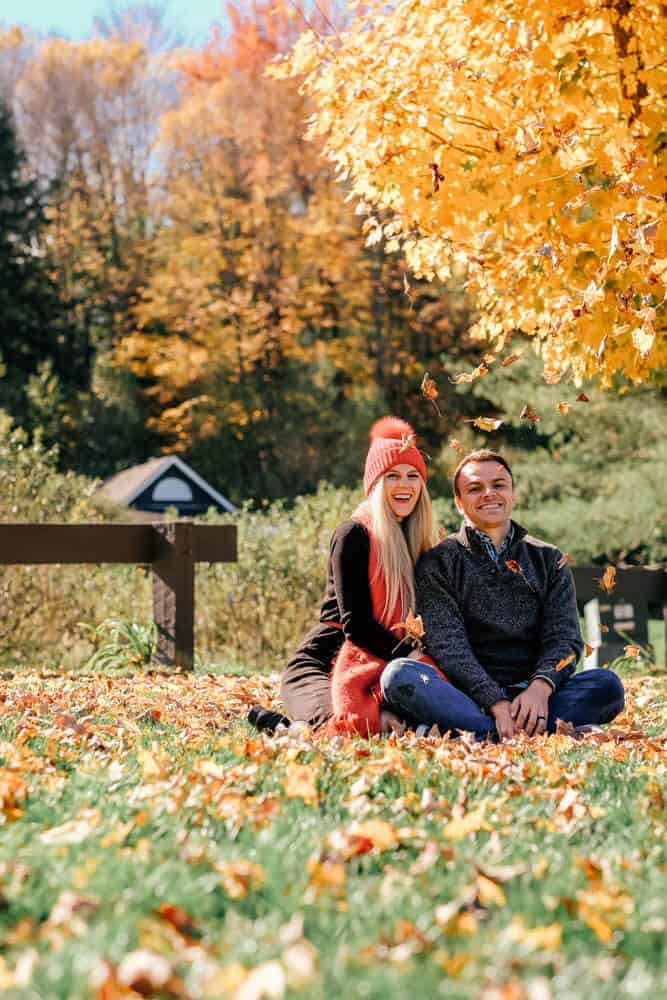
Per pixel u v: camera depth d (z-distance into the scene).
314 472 40.81
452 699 4.36
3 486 11.68
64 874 2.28
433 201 5.97
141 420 42.62
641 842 2.70
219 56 43.66
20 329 44.69
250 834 2.67
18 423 38.81
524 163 5.63
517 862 2.49
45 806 2.91
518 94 5.74
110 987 1.70
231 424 41.72
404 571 4.59
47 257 47.72
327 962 1.85
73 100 49.53
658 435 17.59
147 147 49.81
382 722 4.44
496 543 4.70
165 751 3.86
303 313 42.06
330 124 6.44
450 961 1.84
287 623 11.47
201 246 43.19
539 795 3.16
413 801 3.06
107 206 48.47
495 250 6.18
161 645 7.92
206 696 6.17
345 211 39.56
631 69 5.18
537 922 2.11
